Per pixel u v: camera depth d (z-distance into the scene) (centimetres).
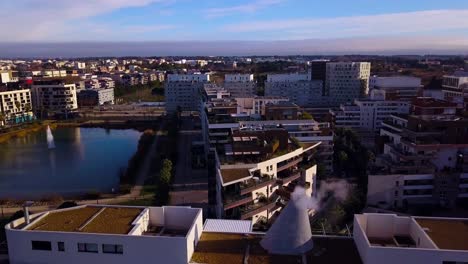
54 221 5100
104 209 5506
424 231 4734
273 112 15338
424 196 10962
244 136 10856
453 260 4200
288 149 10725
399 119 13588
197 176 14112
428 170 11019
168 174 12438
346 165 13838
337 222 9456
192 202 11562
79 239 4628
